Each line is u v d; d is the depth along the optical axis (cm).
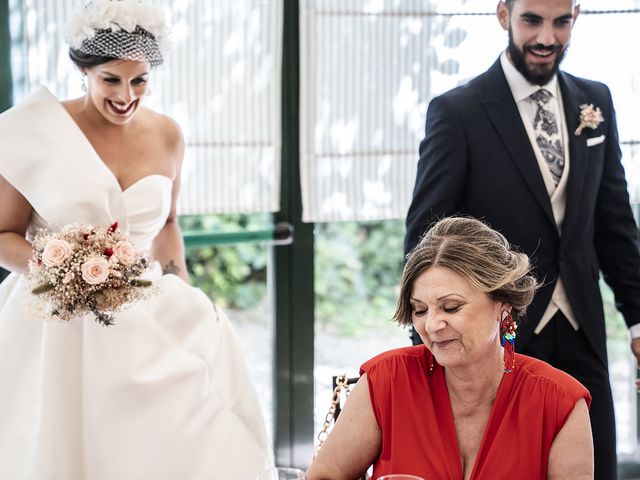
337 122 389
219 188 376
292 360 404
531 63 303
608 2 399
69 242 259
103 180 283
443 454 204
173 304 296
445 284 195
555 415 203
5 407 282
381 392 212
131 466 281
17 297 285
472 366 202
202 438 287
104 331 280
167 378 284
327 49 383
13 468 279
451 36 395
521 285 203
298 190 392
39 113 284
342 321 630
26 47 338
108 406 281
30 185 281
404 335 632
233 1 368
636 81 405
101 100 282
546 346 305
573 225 305
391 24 388
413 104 396
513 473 201
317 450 225
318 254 628
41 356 282
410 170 400
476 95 306
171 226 324
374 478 206
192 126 368
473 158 302
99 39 273
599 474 310
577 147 308
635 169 411
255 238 386
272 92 379
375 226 635
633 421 434
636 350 322
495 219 302
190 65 364
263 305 539
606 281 330
